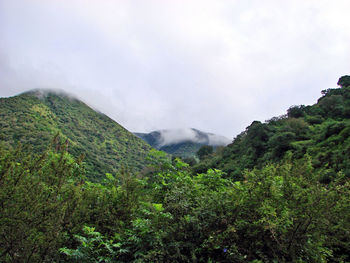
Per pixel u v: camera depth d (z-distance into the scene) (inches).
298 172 138.0
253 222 104.0
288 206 109.3
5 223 82.1
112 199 144.3
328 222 100.4
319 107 1948.8
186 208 119.0
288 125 1568.7
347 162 553.3
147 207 130.3
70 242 110.3
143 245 108.7
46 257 92.8
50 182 110.2
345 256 116.3
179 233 107.4
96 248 114.1
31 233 86.7
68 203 110.0
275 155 1269.7
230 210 112.1
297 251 101.0
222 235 103.0
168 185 161.5
